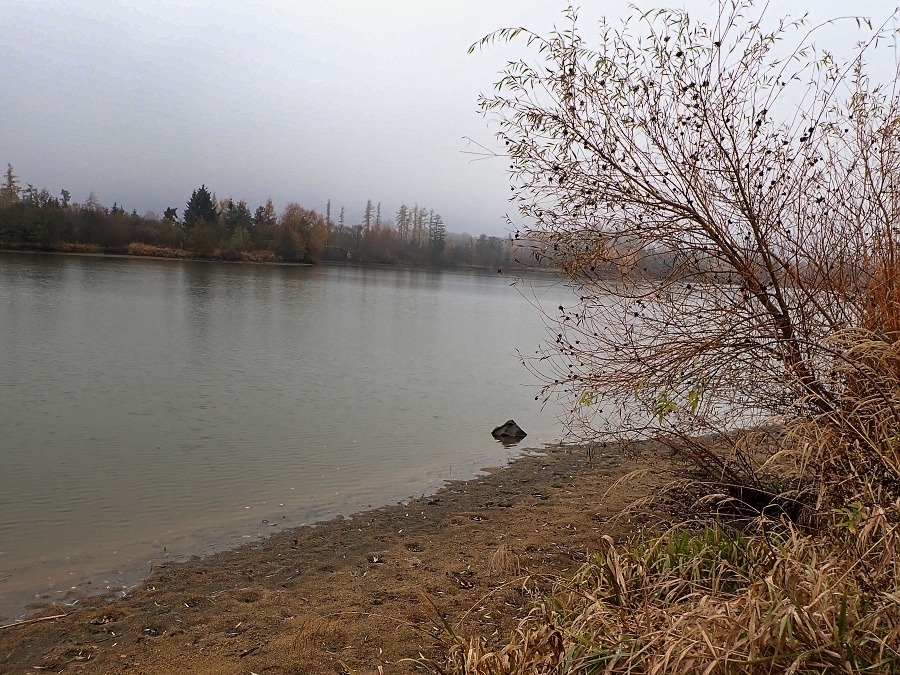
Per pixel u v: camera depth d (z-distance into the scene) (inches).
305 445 427.8
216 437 437.1
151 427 454.0
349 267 3944.4
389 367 761.6
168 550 260.8
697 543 182.5
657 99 193.6
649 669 120.8
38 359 679.1
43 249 3083.2
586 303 210.5
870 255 187.2
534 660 134.6
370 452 417.7
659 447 319.9
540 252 215.0
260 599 214.8
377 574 231.8
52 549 260.7
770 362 193.3
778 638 116.0
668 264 203.3
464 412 547.8
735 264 195.3
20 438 414.6
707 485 220.2
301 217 3949.3
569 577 188.4
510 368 789.9
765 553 168.9
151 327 963.3
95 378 604.4
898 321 178.1
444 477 367.6
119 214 3405.5
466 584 218.4
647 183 199.8
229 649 182.1
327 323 1168.2
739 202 191.3
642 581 166.2
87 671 174.6
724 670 115.3
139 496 323.6
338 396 587.2
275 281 2256.4
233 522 292.5
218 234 3720.5
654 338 203.6
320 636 185.2
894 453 149.6
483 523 285.1
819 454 164.9
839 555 144.1
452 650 151.9
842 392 179.6
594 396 216.8
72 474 353.1
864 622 118.5
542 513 291.1
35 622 202.1
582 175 201.8
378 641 181.2
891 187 186.5
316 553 256.1
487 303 1916.8
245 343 875.4
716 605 135.9
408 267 4089.6
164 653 181.8
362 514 304.3
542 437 471.8
